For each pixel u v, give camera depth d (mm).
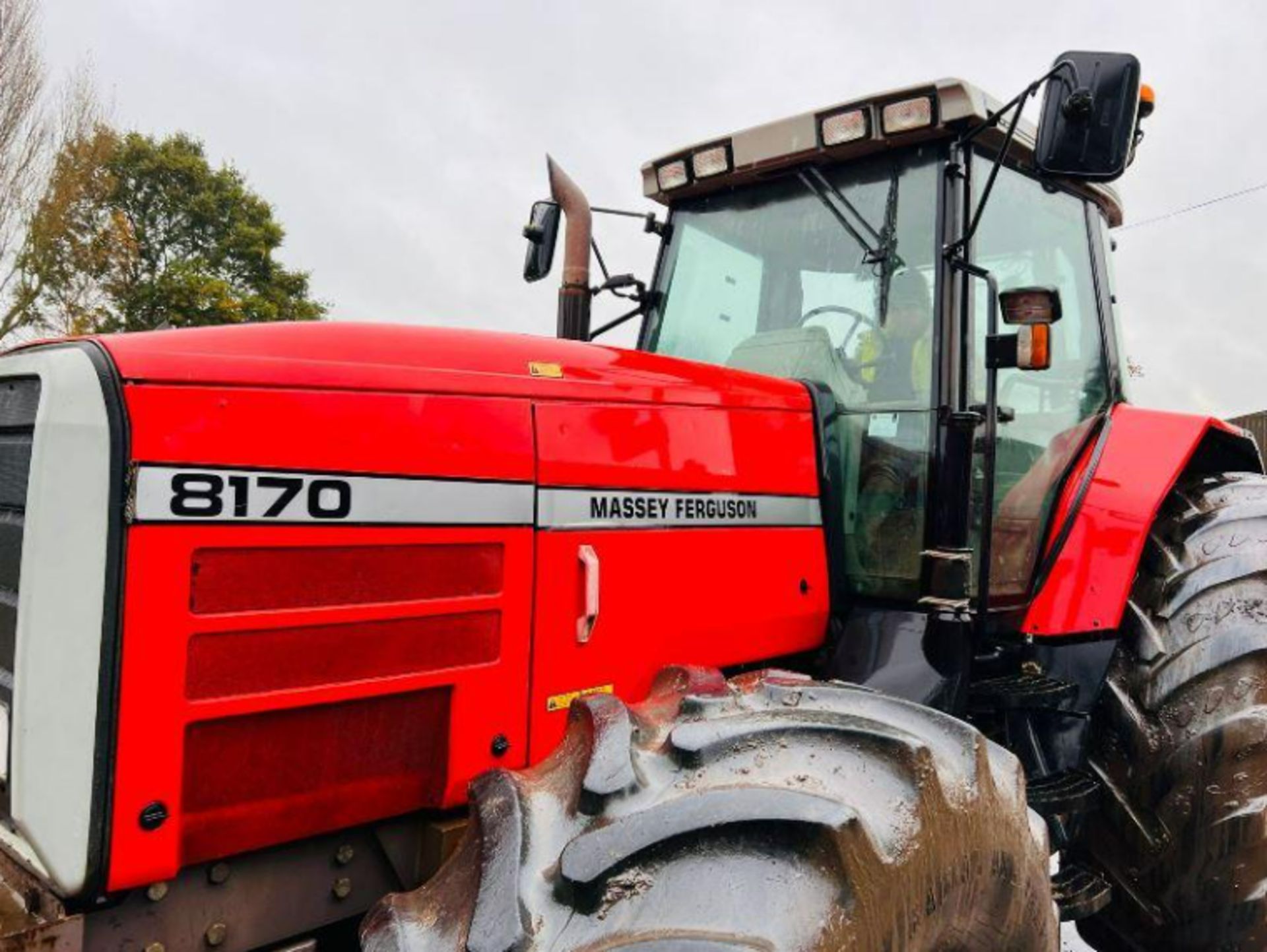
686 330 2939
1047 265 2932
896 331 2436
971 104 2318
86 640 1296
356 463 1536
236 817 1427
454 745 1633
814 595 2312
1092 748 2547
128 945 1361
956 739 1484
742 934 1094
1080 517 2666
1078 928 2785
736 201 2918
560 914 1147
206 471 1386
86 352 1353
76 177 14320
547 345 1946
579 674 1812
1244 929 2361
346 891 1573
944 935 1356
